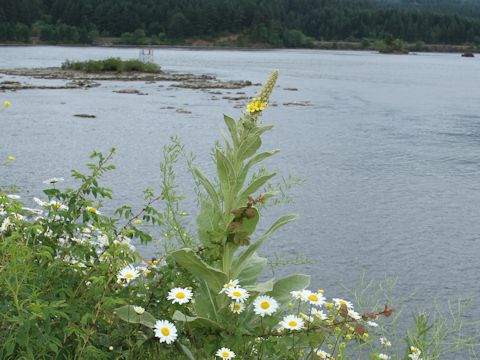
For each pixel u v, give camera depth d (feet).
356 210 44.14
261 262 13.60
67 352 9.83
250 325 11.93
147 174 51.42
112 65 200.34
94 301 10.64
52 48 449.06
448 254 35.50
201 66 264.52
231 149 12.88
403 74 254.47
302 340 11.28
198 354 11.09
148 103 112.98
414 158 68.08
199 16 579.48
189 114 97.96
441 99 146.30
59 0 545.03
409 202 47.70
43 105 103.65
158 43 558.97
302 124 93.50
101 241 12.50
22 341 8.79
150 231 31.65
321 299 11.44
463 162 66.85
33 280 10.32
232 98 123.54
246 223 12.64
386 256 34.50
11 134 71.46
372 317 11.75
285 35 635.66
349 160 64.90
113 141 69.41
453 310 26.50
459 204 47.88
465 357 20.70
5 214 12.41
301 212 42.39
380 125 96.17
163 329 10.00
